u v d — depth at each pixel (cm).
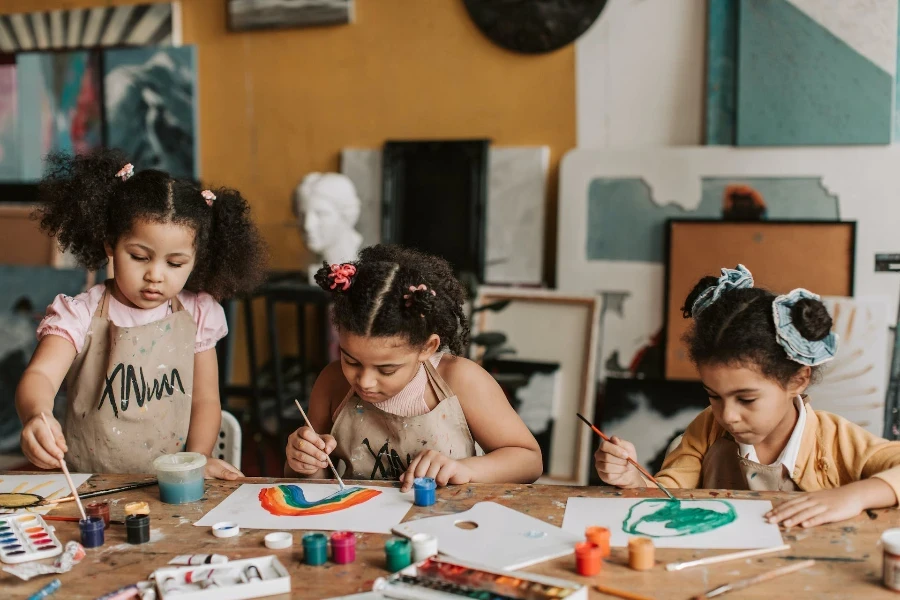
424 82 339
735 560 114
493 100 331
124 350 177
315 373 365
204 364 189
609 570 112
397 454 165
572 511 132
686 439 166
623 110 317
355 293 144
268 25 351
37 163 379
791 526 124
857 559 114
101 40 369
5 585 113
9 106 378
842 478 148
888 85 286
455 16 332
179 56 360
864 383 289
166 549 124
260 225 366
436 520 129
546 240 331
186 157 363
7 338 366
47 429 140
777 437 151
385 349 143
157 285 168
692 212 307
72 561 119
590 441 311
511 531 125
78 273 361
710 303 145
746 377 137
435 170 334
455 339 163
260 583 108
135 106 366
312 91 353
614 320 316
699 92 309
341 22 344
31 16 375
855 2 286
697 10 306
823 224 294
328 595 108
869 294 292
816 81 291
